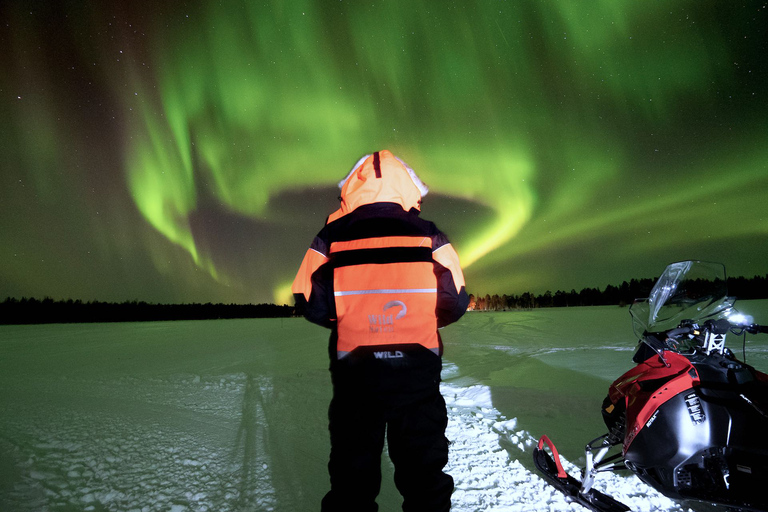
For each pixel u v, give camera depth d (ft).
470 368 24.41
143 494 8.68
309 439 12.28
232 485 9.14
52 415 14.99
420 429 5.60
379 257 5.72
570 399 15.57
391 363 5.51
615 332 44.09
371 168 6.18
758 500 6.40
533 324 55.16
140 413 15.30
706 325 7.55
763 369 21.36
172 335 51.03
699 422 6.86
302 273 6.13
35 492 8.74
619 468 8.33
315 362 28.58
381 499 8.56
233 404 16.67
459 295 5.97
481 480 9.29
